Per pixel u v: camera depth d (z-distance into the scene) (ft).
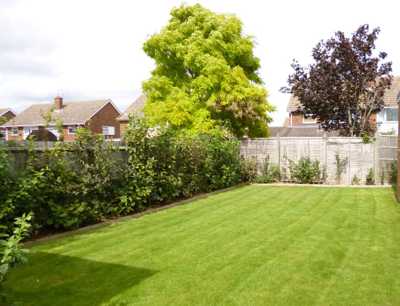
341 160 50.75
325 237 22.06
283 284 14.89
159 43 55.31
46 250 19.89
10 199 20.21
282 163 53.42
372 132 59.41
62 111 136.67
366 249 19.57
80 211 24.77
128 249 20.07
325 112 57.00
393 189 43.55
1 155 19.80
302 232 23.32
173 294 14.03
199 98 55.16
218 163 44.62
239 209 31.71
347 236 22.26
